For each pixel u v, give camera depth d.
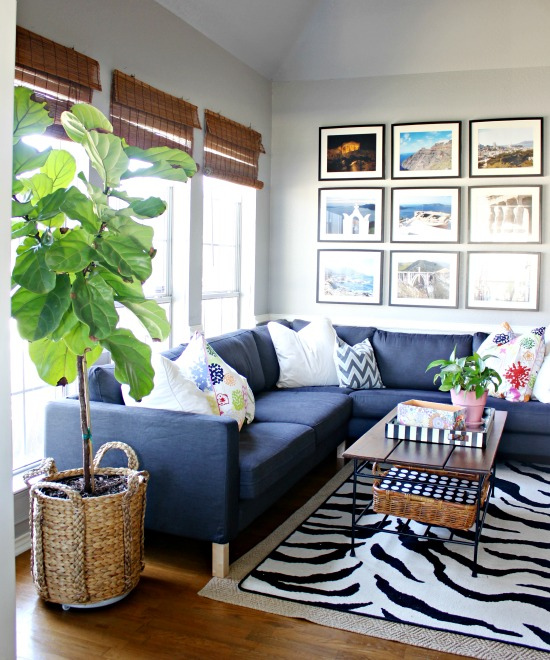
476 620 2.37
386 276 5.61
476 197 5.34
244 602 2.47
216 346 3.97
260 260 5.69
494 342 4.54
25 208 2.12
